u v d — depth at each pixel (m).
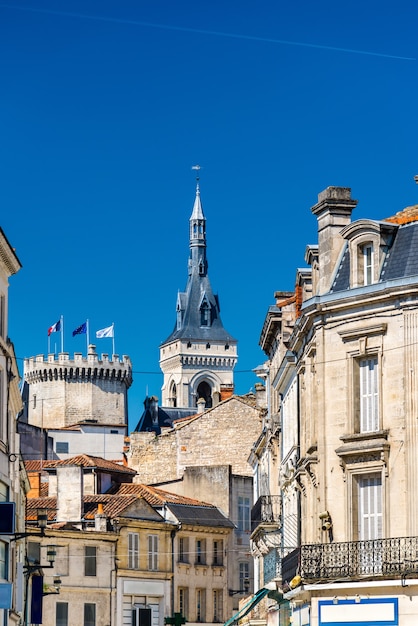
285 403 67.62
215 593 103.50
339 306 51.84
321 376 52.38
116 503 97.69
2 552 54.91
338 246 54.12
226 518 106.38
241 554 106.75
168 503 101.25
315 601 50.50
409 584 47.50
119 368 193.88
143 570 96.81
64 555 92.44
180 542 101.12
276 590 63.91
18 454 59.94
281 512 69.19
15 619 64.44
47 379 191.88
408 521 48.72
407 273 50.38
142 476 115.69
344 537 50.66
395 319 50.25
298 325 55.69
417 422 49.06
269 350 78.44
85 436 139.38
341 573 49.53
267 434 77.00
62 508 96.25
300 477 55.75
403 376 49.62
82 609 92.69
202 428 113.38
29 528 90.31
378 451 49.78
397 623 47.88
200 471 109.25
